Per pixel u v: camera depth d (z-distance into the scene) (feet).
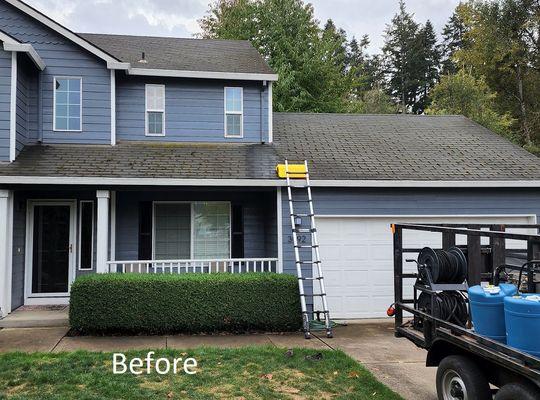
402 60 145.18
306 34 78.79
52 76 36.04
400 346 25.36
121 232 36.11
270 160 35.91
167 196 36.88
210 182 31.71
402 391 18.38
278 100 72.49
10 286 30.96
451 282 16.56
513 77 88.99
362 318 33.45
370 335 28.14
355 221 34.01
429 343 16.58
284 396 17.33
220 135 39.32
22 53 33.27
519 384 12.23
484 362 14.51
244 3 81.35
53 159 32.89
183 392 17.53
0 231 30.25
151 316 27.40
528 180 34.60
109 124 36.73
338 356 22.40
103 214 31.12
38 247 34.91
